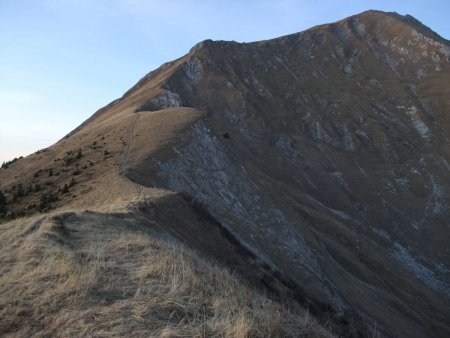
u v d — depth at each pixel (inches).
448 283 3329.2
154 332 347.3
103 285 431.5
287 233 1865.2
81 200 1307.8
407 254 3550.7
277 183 3255.4
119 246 579.8
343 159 4680.1
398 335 1798.7
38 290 419.5
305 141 4714.6
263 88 5344.5
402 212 4067.4
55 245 560.4
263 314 403.9
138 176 1529.3
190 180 1727.4
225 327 357.1
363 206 3988.7
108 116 3875.5
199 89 4921.3
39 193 1497.3
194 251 887.7
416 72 6491.1
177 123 2129.7
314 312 1094.4
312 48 6845.5
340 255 2431.1
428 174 4633.4
